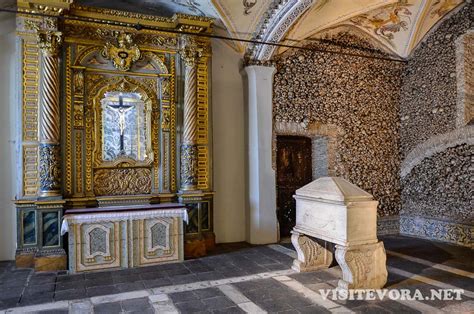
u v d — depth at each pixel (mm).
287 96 6523
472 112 6246
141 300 3689
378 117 7293
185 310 3434
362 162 7121
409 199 7215
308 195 4430
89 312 3404
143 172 5578
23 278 4379
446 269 4688
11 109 5141
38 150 4883
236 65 6438
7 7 4961
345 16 6148
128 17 5316
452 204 6367
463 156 6203
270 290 3949
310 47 6730
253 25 5867
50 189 4793
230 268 4785
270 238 6234
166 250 5035
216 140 6258
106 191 5367
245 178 6441
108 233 4727
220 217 6266
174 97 5738
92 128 5277
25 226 4820
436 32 6715
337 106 6938
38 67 4891
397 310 3391
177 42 5742
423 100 6941
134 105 5547
